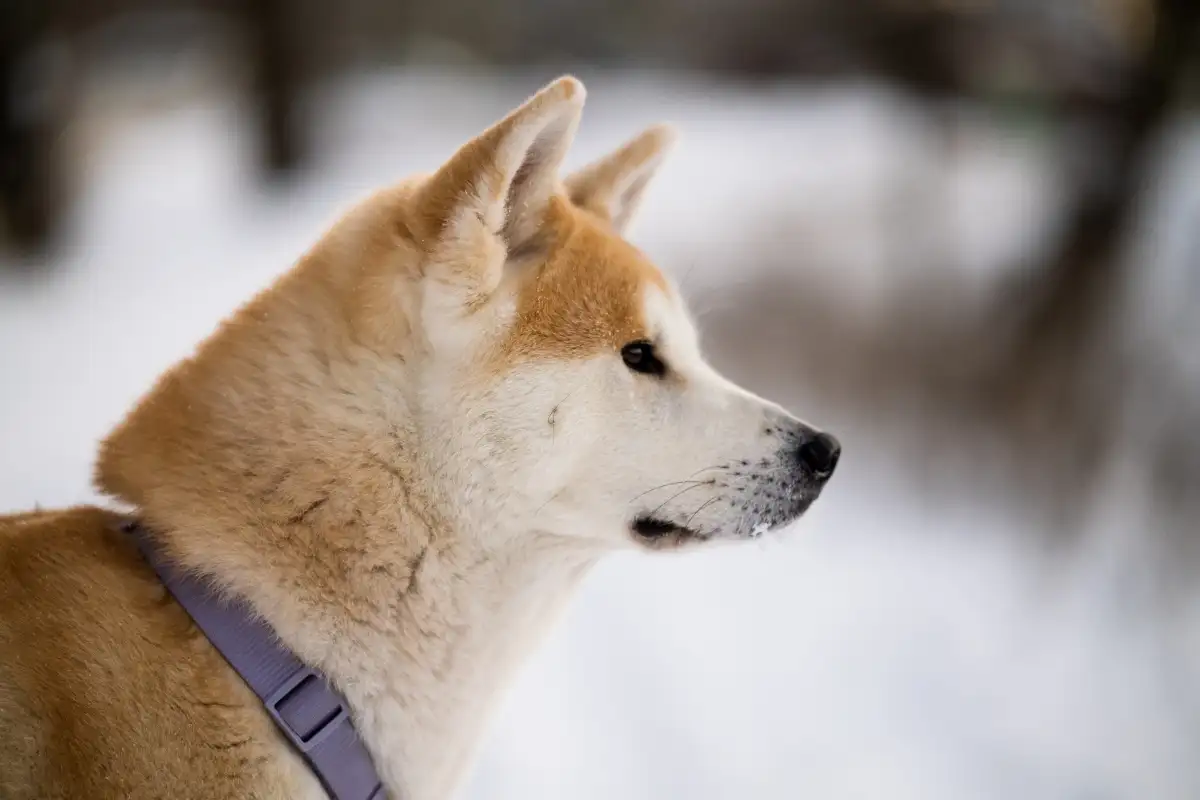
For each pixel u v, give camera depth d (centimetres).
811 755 360
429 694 180
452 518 179
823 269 816
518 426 182
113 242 880
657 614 442
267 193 1047
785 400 655
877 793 344
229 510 170
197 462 173
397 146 1209
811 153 1116
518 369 183
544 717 362
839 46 1314
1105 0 938
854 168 1049
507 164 176
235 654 166
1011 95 1068
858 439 629
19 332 655
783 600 462
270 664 168
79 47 1112
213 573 168
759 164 1092
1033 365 690
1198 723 392
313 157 1112
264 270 789
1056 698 405
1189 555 508
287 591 170
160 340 644
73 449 495
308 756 169
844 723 380
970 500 568
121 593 167
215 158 1175
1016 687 410
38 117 885
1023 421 642
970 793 348
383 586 175
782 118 1288
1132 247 786
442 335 180
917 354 708
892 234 879
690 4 1598
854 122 1223
